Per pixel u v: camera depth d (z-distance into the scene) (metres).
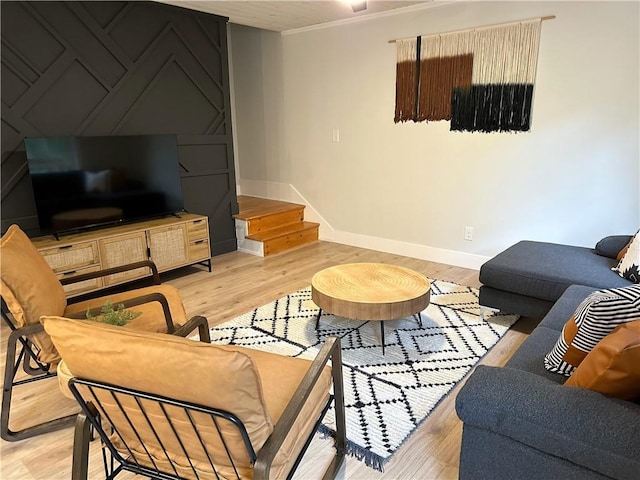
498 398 1.26
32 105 3.21
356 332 2.88
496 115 3.74
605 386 1.22
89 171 3.42
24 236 2.16
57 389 2.32
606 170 3.34
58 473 1.75
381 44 4.28
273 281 3.93
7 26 3.02
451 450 1.84
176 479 1.37
